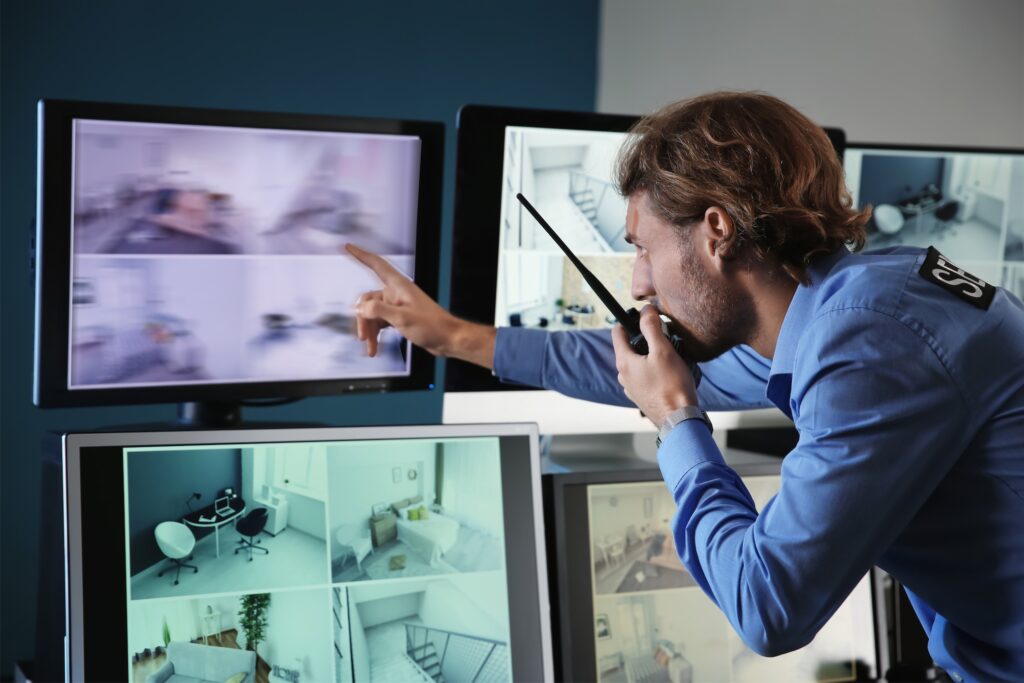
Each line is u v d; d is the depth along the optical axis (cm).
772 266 96
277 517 112
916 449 85
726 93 100
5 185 227
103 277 123
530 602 122
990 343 87
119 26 236
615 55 280
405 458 119
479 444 123
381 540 116
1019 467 87
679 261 98
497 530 122
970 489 89
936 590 95
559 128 143
